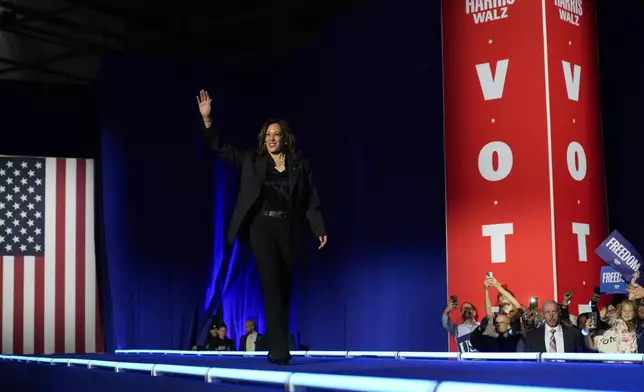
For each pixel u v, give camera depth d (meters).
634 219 10.41
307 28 14.22
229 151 3.83
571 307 9.66
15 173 14.75
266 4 14.34
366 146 12.46
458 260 10.34
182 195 14.40
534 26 9.99
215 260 14.49
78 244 14.94
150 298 14.10
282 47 14.48
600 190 10.33
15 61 14.62
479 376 2.58
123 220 14.09
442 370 2.99
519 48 10.06
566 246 9.77
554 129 9.87
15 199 14.70
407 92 11.84
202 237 14.46
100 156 14.36
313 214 3.85
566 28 10.20
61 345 14.71
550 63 9.95
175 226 14.32
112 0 14.22
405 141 11.83
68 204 14.93
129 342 13.92
